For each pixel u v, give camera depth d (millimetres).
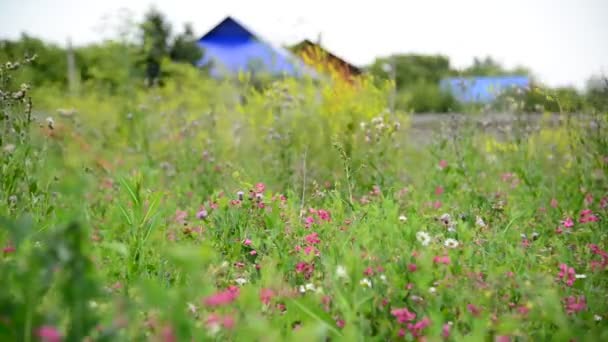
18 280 1942
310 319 2701
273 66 9461
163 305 2201
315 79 8367
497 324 2725
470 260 3482
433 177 6996
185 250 2041
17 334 1903
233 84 10609
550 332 2850
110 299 2691
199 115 9891
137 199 3955
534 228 4863
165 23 22984
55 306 2215
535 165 7078
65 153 6422
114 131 9516
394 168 7207
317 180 6504
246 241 3971
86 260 1908
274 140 7469
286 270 3547
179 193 6523
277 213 4328
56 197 4984
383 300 2963
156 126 9727
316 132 7348
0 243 3100
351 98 7684
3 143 4730
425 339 2609
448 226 4219
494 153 8227
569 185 6328
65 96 11672
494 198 5785
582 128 6715
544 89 6879
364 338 2699
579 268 3783
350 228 3943
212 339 2473
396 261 3334
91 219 4777
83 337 1925
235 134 8719
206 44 28297
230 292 2945
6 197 4379
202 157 7809
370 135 7215
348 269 2924
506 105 9227
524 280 3225
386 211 4242
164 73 18078
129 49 12766
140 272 3521
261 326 2451
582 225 4895
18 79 5660
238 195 4504
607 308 3248
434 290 2971
